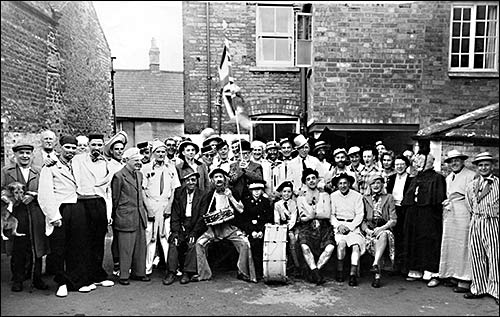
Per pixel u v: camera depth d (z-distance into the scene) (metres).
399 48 7.89
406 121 7.93
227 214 5.57
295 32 8.77
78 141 5.48
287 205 5.82
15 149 5.20
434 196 5.40
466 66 7.82
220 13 9.05
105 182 5.51
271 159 6.88
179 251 5.74
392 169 6.22
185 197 5.78
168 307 4.69
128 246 5.49
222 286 5.41
